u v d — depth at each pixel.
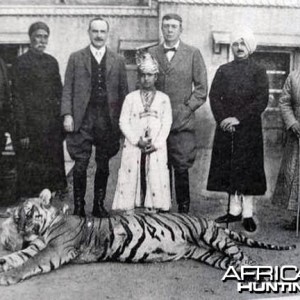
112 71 5.35
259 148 5.54
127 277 4.73
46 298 4.43
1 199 5.43
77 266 4.85
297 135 5.54
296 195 5.57
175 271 4.86
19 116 5.39
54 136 5.41
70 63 5.33
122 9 5.30
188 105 5.43
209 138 5.50
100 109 5.38
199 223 5.03
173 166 5.48
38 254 4.70
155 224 4.98
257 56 5.52
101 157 5.43
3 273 4.60
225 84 5.46
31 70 5.34
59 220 4.88
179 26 5.36
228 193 5.54
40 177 5.45
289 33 5.52
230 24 5.44
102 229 4.89
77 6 5.28
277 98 5.61
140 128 5.38
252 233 5.55
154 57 5.37
